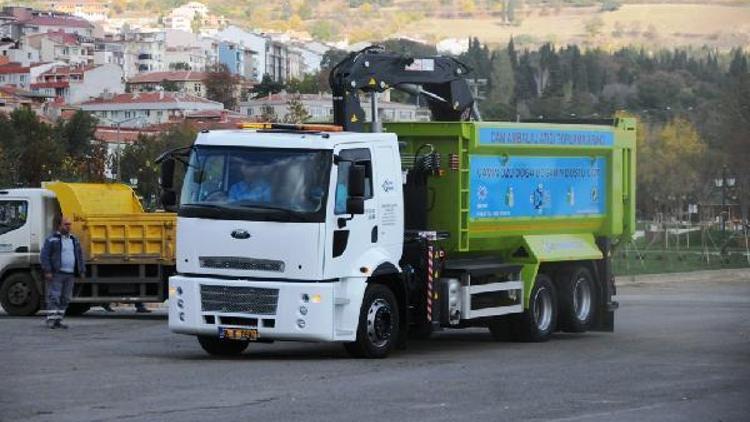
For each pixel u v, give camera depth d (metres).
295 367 20.95
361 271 22.16
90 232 33.34
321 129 23.36
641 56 184.00
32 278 33.66
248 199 21.83
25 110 118.69
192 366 21.02
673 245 89.88
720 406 16.78
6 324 30.52
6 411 15.86
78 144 131.75
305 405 16.48
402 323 23.58
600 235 29.05
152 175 106.88
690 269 63.56
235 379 19.19
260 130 22.56
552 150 26.94
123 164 109.50
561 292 27.62
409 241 23.95
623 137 29.23
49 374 19.77
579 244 28.09
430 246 23.88
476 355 23.52
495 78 166.00
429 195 24.72
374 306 22.50
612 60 175.38
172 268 33.28
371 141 22.62
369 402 16.81
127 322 31.77
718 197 105.50
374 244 22.55
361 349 22.34
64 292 29.30
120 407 16.22
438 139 24.78
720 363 22.09
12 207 33.78
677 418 15.75
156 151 114.00
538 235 27.00
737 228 100.62
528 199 26.47
